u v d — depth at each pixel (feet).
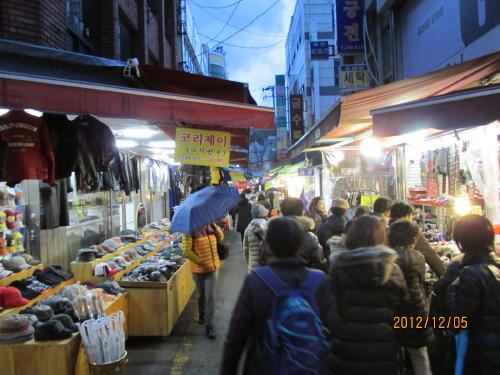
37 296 14.02
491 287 7.59
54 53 11.33
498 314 7.55
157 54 47.24
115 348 11.51
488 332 7.55
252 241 15.65
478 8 20.20
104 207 26.27
